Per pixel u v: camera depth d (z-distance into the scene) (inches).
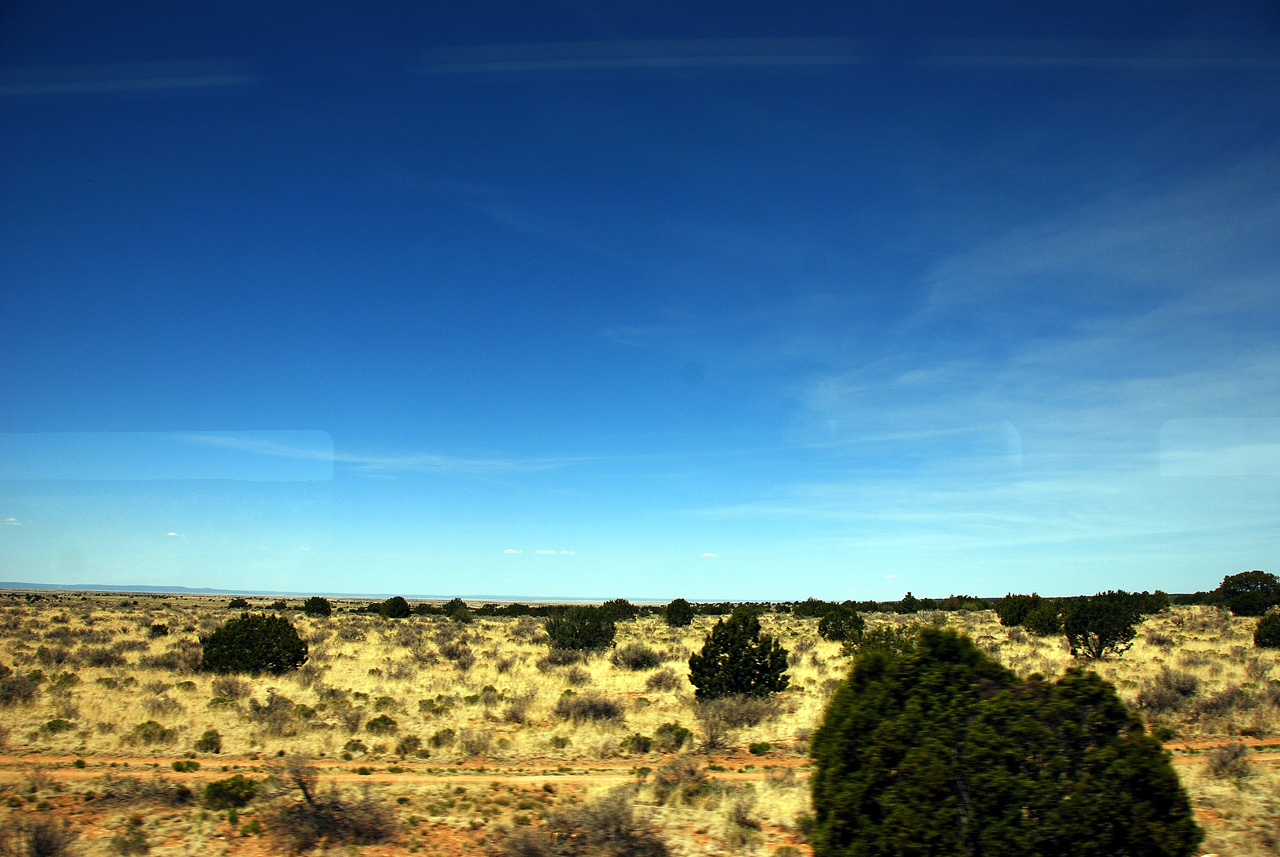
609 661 1330.0
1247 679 1027.3
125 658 1195.9
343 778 587.8
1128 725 364.8
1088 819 344.2
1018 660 1268.5
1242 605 2536.9
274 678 1043.9
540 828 469.1
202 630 1915.6
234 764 620.4
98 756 634.8
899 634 1136.2
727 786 559.5
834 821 373.1
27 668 1079.6
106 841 442.6
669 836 468.8
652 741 716.0
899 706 384.2
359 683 1023.0
